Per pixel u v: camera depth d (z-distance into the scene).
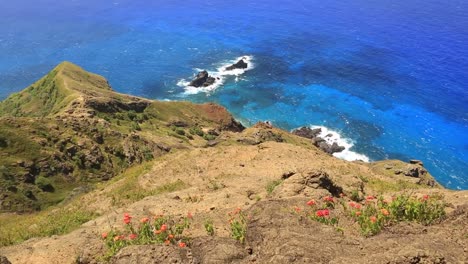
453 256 8.17
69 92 79.62
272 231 9.81
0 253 15.09
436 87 98.69
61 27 161.25
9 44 145.50
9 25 165.62
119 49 137.00
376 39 128.50
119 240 11.13
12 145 49.19
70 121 58.47
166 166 27.77
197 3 184.00
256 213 11.69
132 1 192.25
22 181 46.00
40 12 182.00
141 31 152.50
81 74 94.00
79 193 37.19
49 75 94.19
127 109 79.44
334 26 142.50
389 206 10.94
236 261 9.13
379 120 89.31
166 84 111.88
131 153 56.50
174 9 176.88
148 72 119.19
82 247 13.18
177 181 24.39
